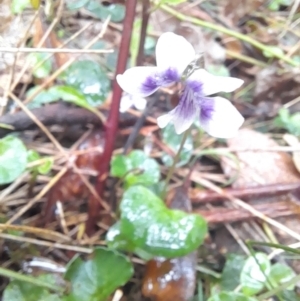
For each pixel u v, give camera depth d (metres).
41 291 0.06
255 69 0.11
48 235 0.07
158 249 0.06
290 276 0.07
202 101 0.06
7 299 0.06
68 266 0.06
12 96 0.08
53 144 0.08
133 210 0.06
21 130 0.08
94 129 0.08
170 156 0.08
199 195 0.08
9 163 0.06
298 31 0.13
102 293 0.06
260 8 0.13
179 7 0.12
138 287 0.07
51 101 0.08
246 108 0.10
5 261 0.07
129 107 0.08
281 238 0.08
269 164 0.09
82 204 0.08
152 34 0.11
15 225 0.07
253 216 0.08
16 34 0.09
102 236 0.08
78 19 0.10
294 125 0.10
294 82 0.11
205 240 0.08
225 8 0.13
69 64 0.08
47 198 0.08
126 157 0.08
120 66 0.07
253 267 0.07
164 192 0.07
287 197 0.08
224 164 0.09
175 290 0.07
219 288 0.07
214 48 0.11
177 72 0.05
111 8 0.10
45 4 0.09
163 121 0.06
